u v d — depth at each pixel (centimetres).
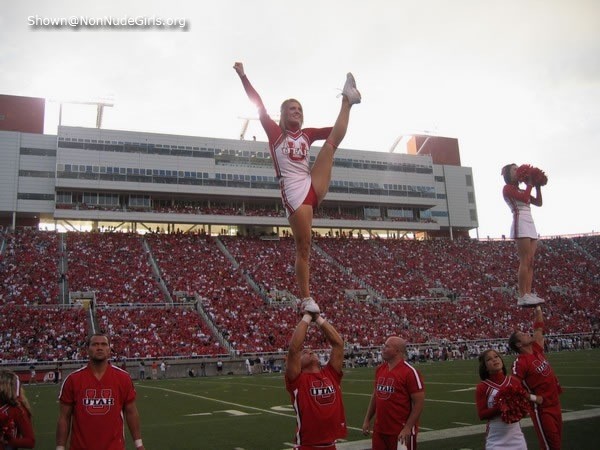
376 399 698
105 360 635
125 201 5931
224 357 3838
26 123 5975
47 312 3925
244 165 6269
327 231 7138
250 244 5969
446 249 6944
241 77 504
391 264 6203
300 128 483
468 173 7975
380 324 4744
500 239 7562
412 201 7106
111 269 4803
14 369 3341
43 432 1472
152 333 3894
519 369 766
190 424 1521
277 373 3800
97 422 608
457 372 3034
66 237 5294
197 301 4506
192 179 6019
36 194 5638
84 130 5744
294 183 457
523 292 695
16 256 4759
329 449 531
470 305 5497
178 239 5734
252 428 1412
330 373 562
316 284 5303
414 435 655
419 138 8338
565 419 1285
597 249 7225
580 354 4112
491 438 654
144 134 5959
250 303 4622
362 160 6988
